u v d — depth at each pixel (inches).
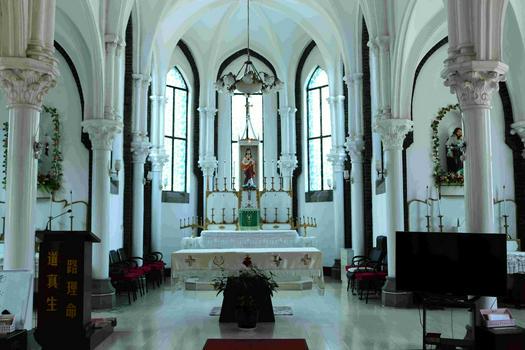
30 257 307.6
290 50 826.2
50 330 278.1
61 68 557.6
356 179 649.6
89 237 285.0
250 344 201.8
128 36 608.4
